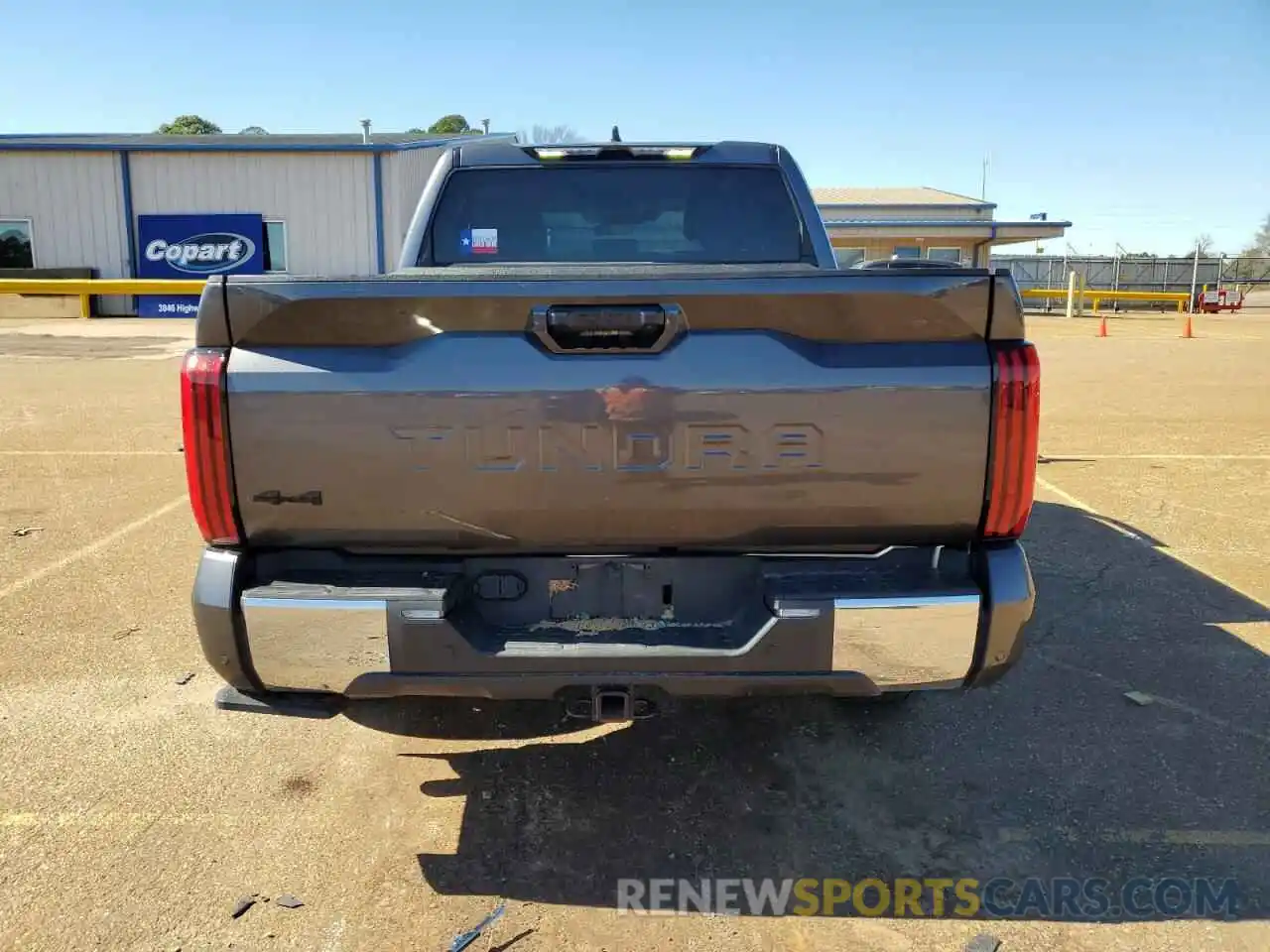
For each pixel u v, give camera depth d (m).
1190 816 3.06
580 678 2.58
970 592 2.57
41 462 7.98
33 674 4.02
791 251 4.41
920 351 2.52
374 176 25.36
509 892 2.72
